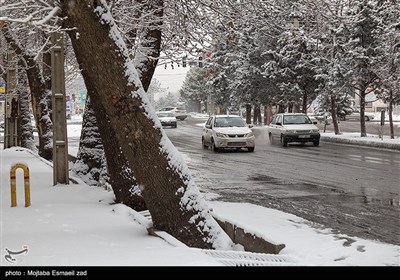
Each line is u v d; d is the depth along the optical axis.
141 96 7.98
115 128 8.02
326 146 29.39
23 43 20.45
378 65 31.28
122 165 10.85
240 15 14.70
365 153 24.62
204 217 8.01
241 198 12.62
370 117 67.81
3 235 7.96
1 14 8.93
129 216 9.50
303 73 41.84
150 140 7.93
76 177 14.91
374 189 13.61
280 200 12.26
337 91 34.19
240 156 23.59
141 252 6.79
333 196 12.67
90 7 7.71
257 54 46.22
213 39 15.12
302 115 31.12
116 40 7.88
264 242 7.46
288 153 24.92
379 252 7.27
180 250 6.91
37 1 9.19
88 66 7.95
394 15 28.84
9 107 28.33
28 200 10.75
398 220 9.88
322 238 8.23
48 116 22.64
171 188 7.95
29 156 23.45
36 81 22.34
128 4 13.95
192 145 30.75
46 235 7.95
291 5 15.66
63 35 14.02
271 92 47.06
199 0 14.35
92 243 7.38
